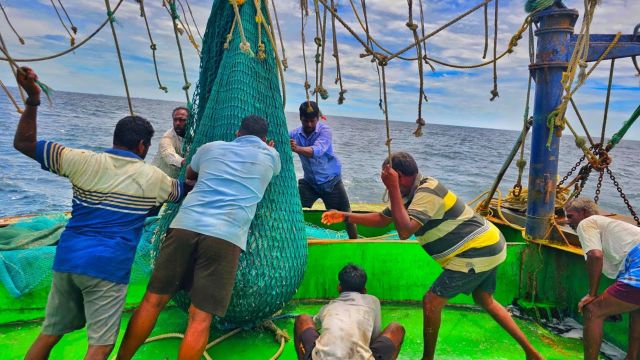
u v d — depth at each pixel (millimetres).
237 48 3580
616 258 3270
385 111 2834
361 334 2551
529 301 4480
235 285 3361
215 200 2850
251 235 3418
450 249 3154
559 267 4387
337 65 3104
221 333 3787
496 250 3176
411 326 4121
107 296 2596
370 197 18219
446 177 25781
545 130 4223
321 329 2664
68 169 2578
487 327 4160
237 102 3516
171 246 2822
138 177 2703
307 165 5305
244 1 3637
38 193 13391
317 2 2828
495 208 5602
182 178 3689
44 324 2703
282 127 3715
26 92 2424
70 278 2570
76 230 2611
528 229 4492
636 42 4188
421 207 3002
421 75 2699
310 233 5531
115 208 2633
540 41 4117
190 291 2936
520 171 5270
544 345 3904
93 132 32281
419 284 4531
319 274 4422
